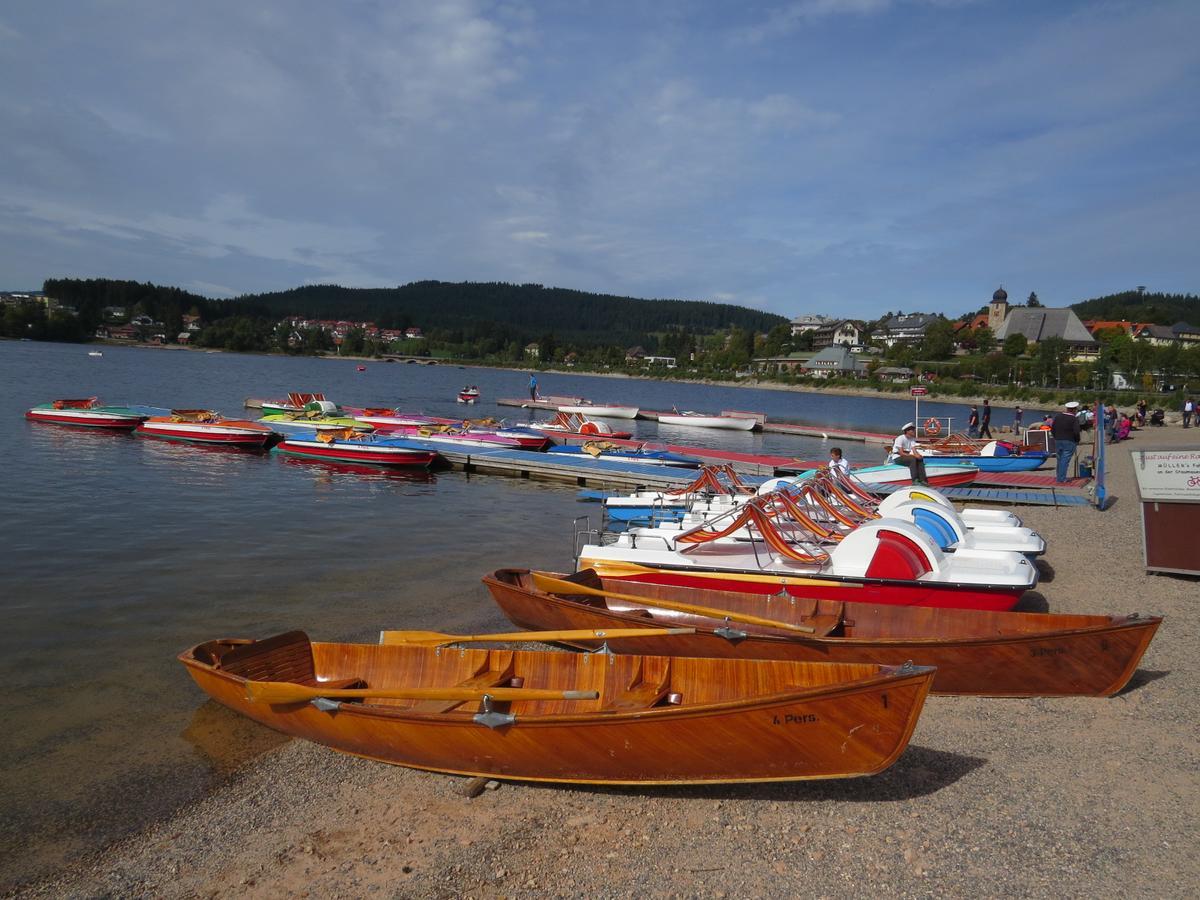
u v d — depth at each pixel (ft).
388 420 114.73
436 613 35.42
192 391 181.06
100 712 24.40
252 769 21.24
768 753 17.84
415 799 19.70
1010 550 34.88
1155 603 33.99
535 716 18.85
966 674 24.45
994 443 84.48
